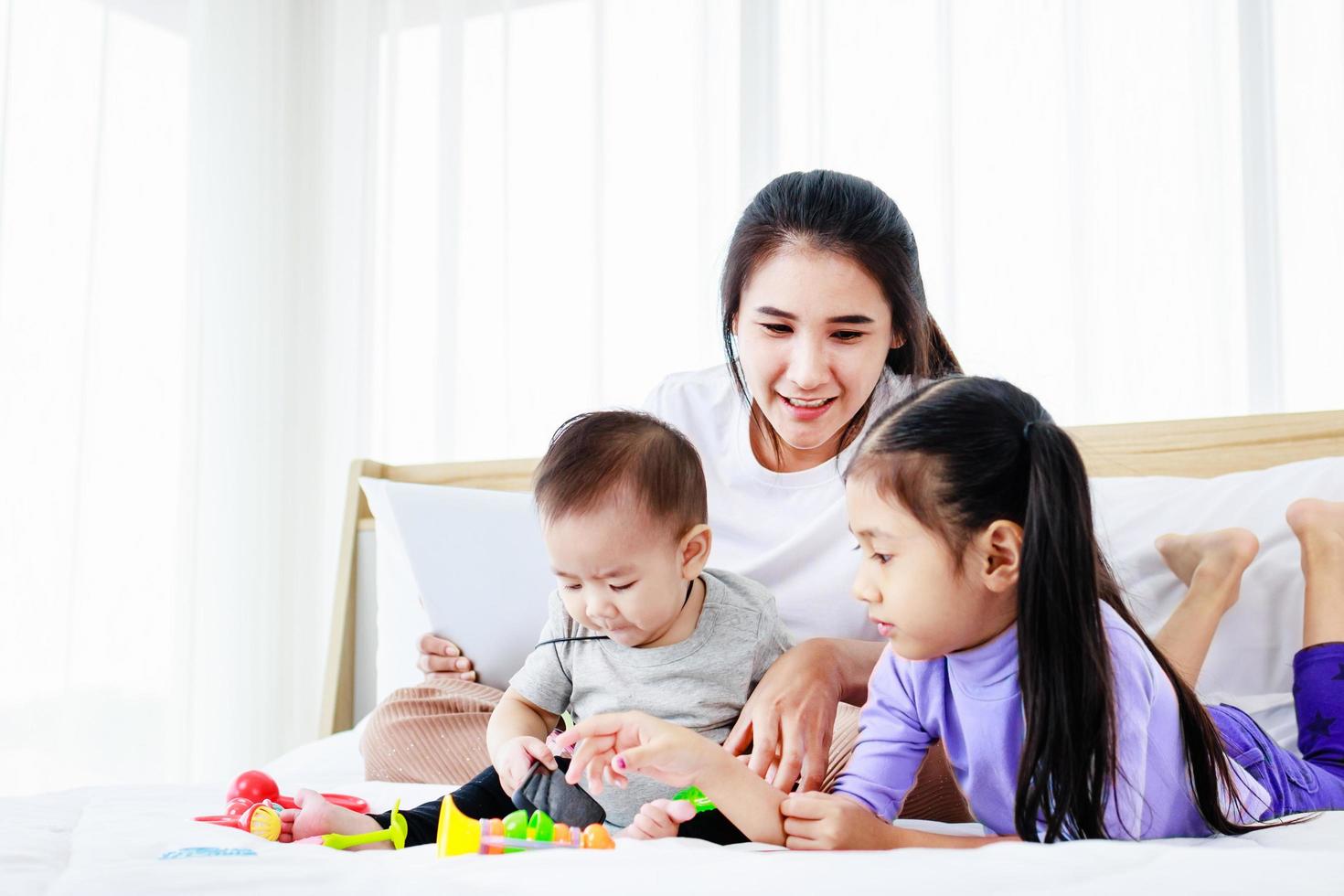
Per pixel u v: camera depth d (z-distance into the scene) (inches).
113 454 99.9
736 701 47.1
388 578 78.0
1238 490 63.4
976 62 89.7
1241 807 40.4
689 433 64.2
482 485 90.0
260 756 105.2
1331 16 80.4
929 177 90.5
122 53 103.0
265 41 111.3
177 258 105.7
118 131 102.2
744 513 61.8
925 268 89.7
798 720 42.4
